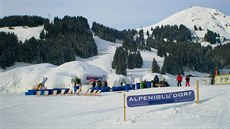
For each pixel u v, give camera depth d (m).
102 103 21.08
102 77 54.88
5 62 118.69
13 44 128.88
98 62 147.62
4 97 34.19
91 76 54.41
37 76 55.31
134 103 13.99
